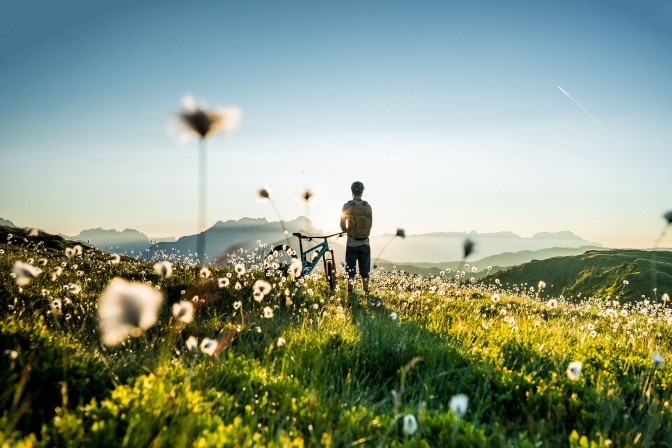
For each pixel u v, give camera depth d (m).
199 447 2.85
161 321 7.00
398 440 3.53
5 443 2.60
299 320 7.90
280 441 3.12
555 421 4.33
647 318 13.51
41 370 3.68
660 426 4.41
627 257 190.62
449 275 21.50
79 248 6.36
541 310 13.12
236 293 10.03
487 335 7.73
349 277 13.49
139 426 2.95
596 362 6.37
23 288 7.97
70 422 2.97
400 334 7.00
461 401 3.02
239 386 4.27
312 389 4.29
